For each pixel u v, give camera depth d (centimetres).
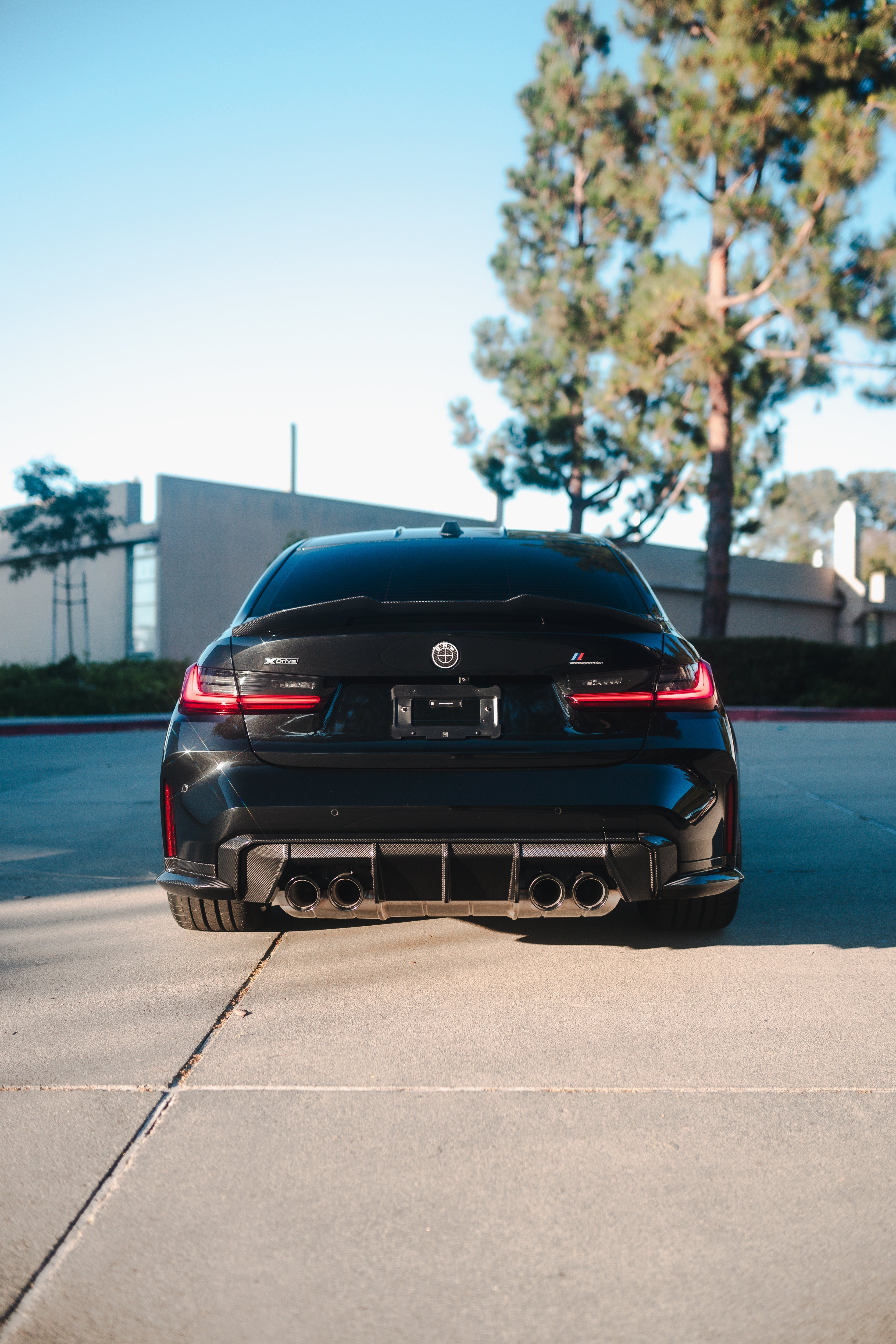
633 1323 180
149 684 1600
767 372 2011
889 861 512
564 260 2434
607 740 319
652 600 368
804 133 1602
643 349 1864
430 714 318
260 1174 224
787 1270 193
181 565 2444
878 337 1678
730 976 347
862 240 1684
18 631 2898
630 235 2378
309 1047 288
